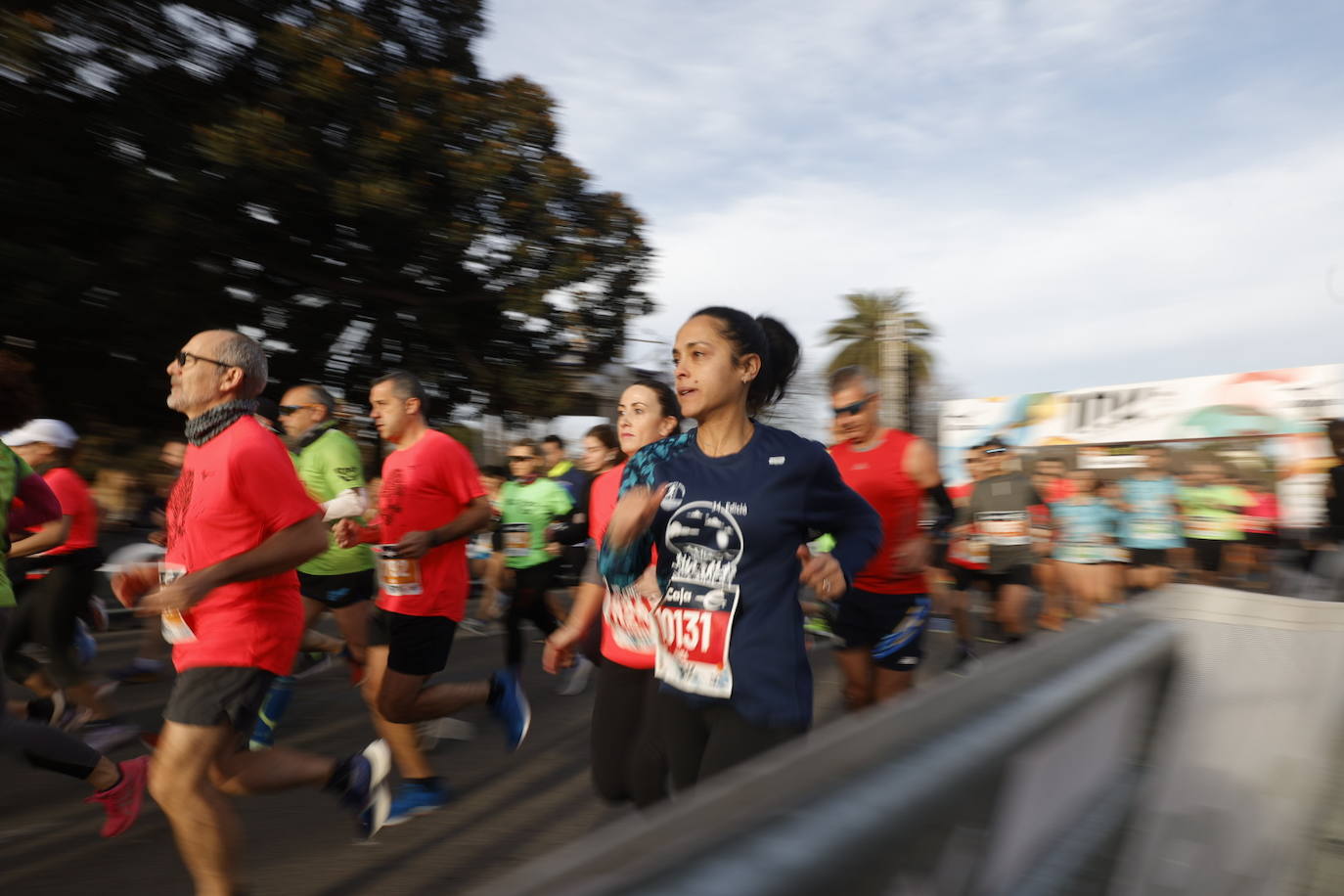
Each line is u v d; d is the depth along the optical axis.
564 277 15.23
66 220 13.52
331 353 16.44
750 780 0.59
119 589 2.98
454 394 17.44
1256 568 10.23
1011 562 8.01
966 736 0.79
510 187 15.23
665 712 2.36
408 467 3.96
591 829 3.84
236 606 2.56
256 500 2.56
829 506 2.33
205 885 2.53
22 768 4.55
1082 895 1.14
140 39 13.59
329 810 4.03
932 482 4.41
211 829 2.50
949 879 0.74
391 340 16.62
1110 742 1.32
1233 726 1.65
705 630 2.24
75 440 5.16
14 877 3.27
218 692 2.52
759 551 2.24
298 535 2.58
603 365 16.52
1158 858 1.46
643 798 2.63
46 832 3.71
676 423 3.80
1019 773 0.90
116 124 13.38
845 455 4.52
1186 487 10.88
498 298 15.68
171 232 13.12
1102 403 14.91
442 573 3.92
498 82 15.40
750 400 2.48
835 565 2.24
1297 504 12.97
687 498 2.31
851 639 4.57
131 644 8.92
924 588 4.55
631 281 16.47
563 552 7.00
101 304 13.34
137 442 15.60
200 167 13.42
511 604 6.57
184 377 2.64
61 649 4.98
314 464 4.86
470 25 16.75
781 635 2.22
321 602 5.61
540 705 6.32
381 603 4.06
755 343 2.37
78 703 5.09
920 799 0.66
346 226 14.83
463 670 7.93
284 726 5.62
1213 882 1.56
